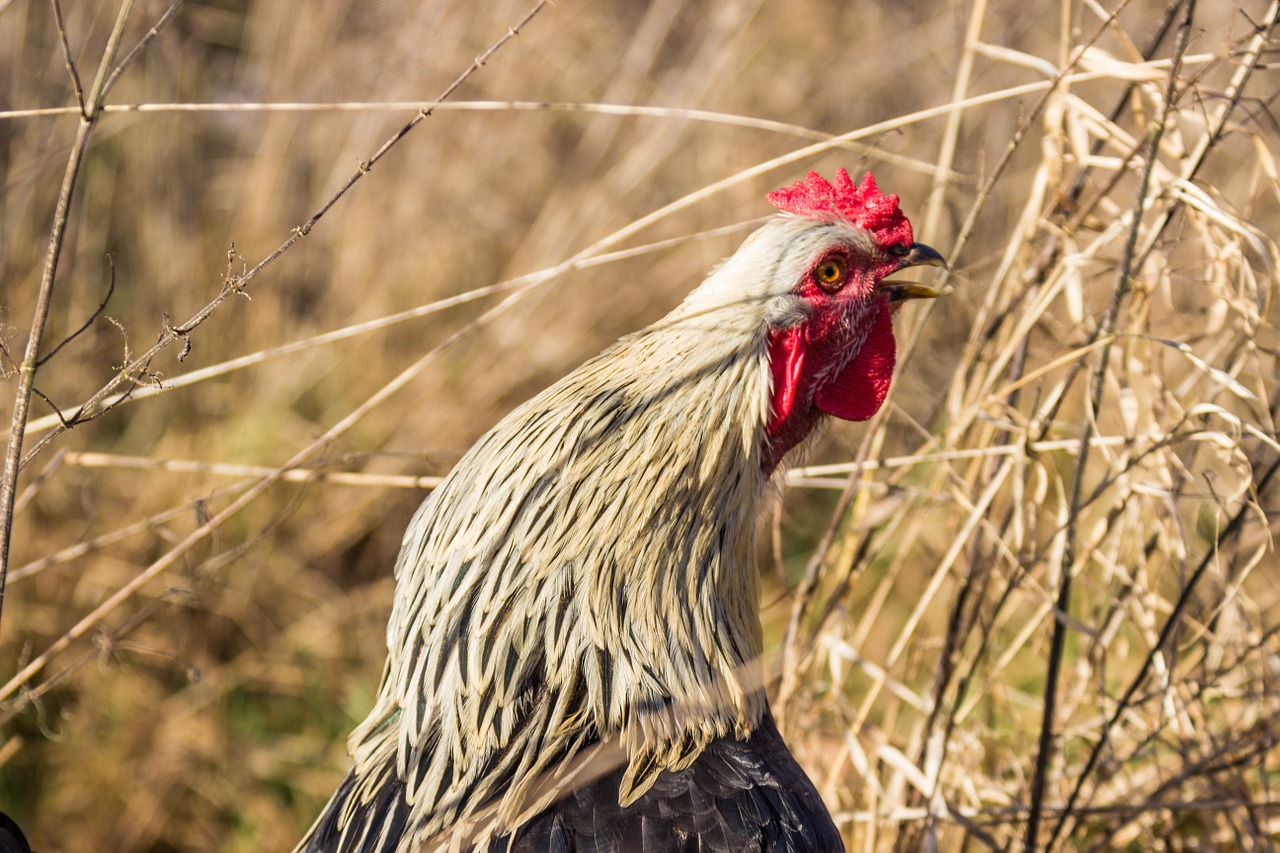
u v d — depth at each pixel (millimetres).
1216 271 6883
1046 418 6641
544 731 4660
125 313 10352
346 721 9227
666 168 11523
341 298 10656
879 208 5602
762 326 5066
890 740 7516
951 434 6938
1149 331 7055
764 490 5383
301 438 9953
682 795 4555
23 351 9258
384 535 10156
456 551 4793
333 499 9789
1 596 4691
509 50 11250
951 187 8234
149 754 8711
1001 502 8266
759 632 5305
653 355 4891
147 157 10523
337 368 10445
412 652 4867
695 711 4785
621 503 4719
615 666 4695
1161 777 7027
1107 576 7258
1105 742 6711
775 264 5207
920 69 12438
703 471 4848
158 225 10516
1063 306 8672
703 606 4887
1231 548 7199
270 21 11188
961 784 7047
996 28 11352
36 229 9836
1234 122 7289
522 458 4746
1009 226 10148
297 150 10805
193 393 10094
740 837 4473
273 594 9570
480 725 4684
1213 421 7797
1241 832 6867
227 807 8750
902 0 12875
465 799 4621
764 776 4742
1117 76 6422
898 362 7758
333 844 4758
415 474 9875
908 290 5691
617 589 4723
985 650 7281
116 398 5199
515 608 4699
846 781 7695
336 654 9461
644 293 10828
